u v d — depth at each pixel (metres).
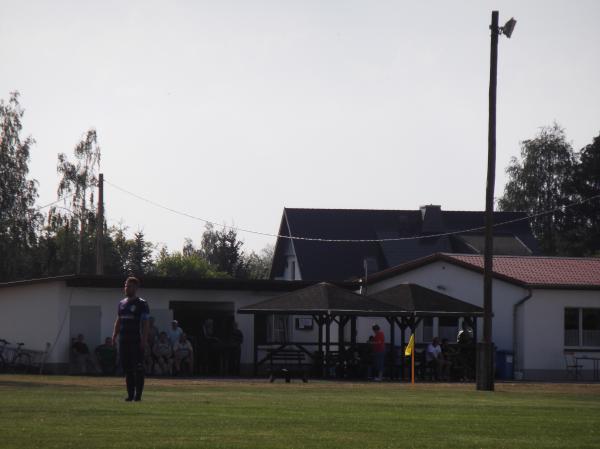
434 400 53.81
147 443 29.11
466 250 172.75
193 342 99.50
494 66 73.88
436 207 176.50
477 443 30.70
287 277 174.25
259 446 28.78
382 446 29.42
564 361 108.75
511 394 65.38
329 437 31.50
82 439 29.91
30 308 99.62
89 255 172.88
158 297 101.62
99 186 123.44
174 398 49.75
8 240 161.00
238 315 104.56
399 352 103.19
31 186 164.50
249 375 98.00
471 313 96.75
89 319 99.06
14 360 98.31
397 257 168.00
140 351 45.59
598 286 109.25
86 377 85.06
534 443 31.05
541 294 108.62
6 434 31.00
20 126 165.38
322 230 170.88
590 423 38.56
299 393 59.88
